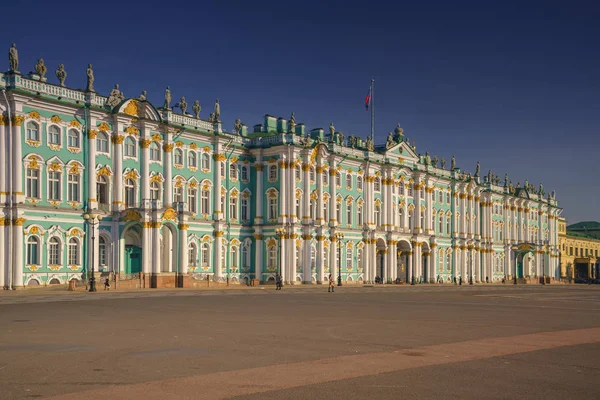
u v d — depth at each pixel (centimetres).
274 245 8694
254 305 4431
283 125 9788
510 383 1706
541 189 15438
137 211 6956
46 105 6412
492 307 4684
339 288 8181
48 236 6412
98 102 6931
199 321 3156
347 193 9794
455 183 12288
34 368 1838
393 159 10719
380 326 3038
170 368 1850
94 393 1537
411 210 11106
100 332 2650
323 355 2100
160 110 7606
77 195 6725
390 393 1569
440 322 3309
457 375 1797
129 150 7231
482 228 13238
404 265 11050
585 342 2547
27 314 3494
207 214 8181
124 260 7094
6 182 6128
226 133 8562
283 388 1605
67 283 6531
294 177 8750
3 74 6141
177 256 7488
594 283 16262
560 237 17225
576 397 1564
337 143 9806
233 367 1873
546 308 4678
